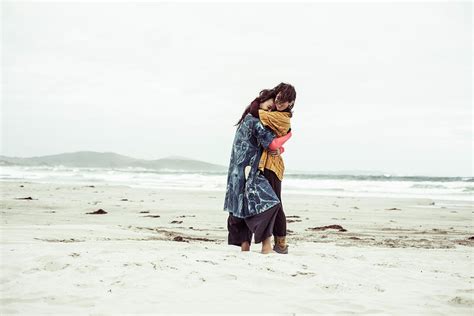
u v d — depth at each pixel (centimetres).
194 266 385
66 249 459
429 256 556
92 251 446
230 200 477
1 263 384
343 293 341
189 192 2050
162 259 407
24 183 2403
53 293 312
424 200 1811
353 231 902
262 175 468
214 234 785
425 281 396
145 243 553
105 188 2202
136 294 312
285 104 457
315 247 610
